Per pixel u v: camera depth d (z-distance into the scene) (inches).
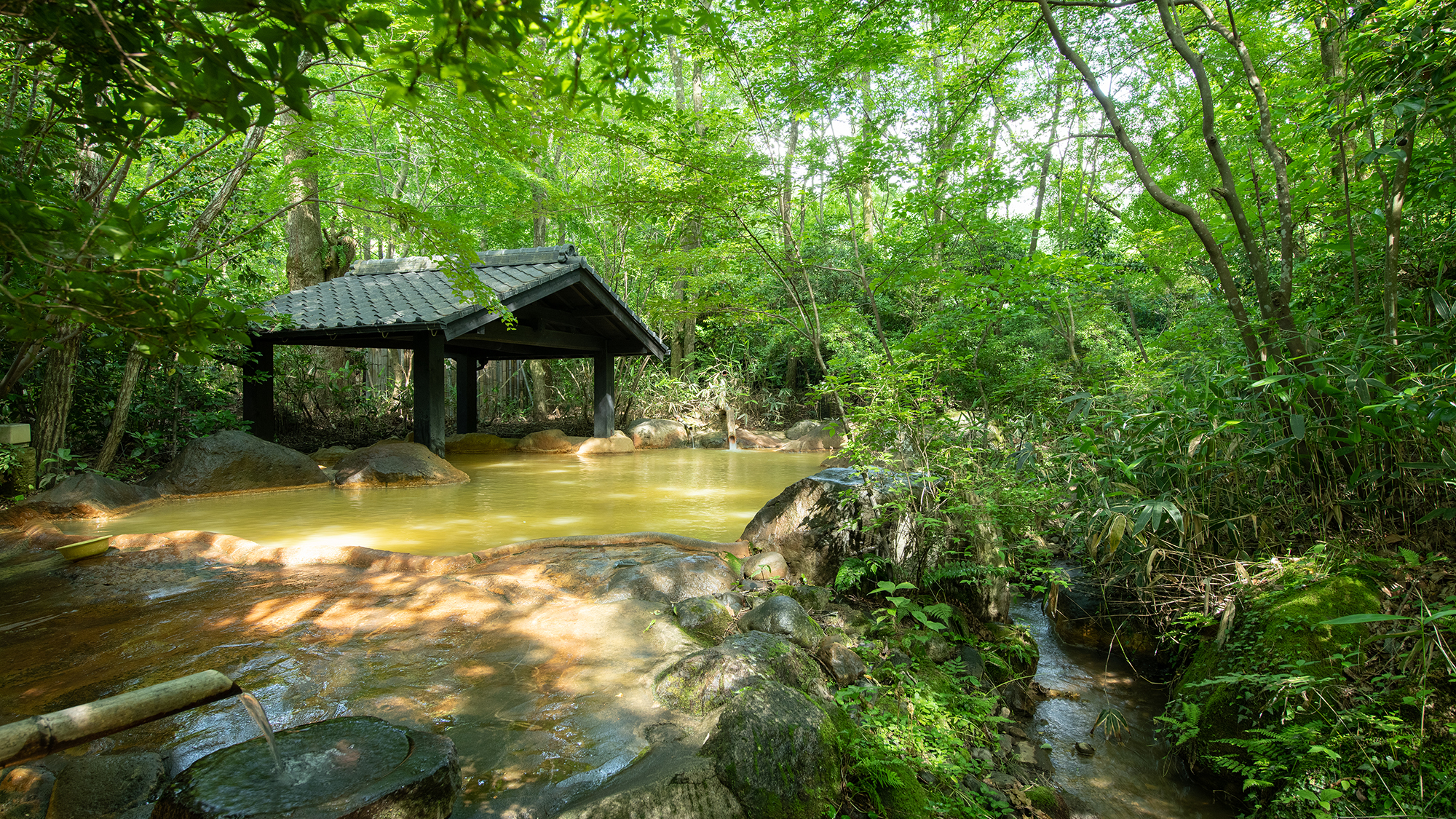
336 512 226.2
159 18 49.8
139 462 296.0
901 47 198.5
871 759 96.7
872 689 116.2
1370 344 131.5
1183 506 140.0
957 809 96.3
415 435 334.3
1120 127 164.6
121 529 199.0
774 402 619.8
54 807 72.6
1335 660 108.0
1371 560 123.3
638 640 120.3
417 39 51.0
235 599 135.8
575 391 590.2
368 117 266.5
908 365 176.1
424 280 382.0
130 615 127.3
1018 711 133.0
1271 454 135.6
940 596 157.6
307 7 45.7
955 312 248.7
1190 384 157.0
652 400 560.1
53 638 116.0
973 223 225.9
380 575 151.7
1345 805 91.5
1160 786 113.7
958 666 132.9
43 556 164.7
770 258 217.2
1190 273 303.9
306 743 78.5
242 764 73.8
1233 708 114.1
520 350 462.0
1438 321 147.3
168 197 258.4
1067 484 162.9
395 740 80.0
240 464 269.1
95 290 56.1
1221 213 247.4
